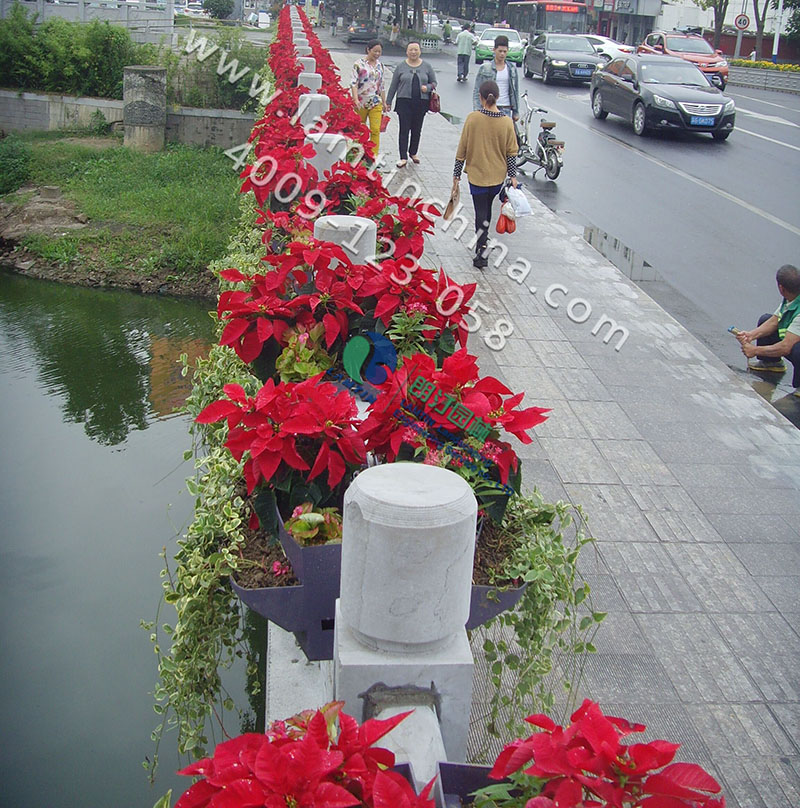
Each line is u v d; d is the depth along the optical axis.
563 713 3.97
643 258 11.79
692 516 5.64
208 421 3.14
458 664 2.34
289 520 3.09
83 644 5.62
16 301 12.23
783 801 3.63
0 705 5.09
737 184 16.66
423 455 3.17
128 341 10.86
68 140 18.80
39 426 8.50
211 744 4.46
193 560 3.13
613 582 4.95
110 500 7.21
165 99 18.19
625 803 1.72
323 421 3.09
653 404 7.14
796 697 4.20
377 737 1.88
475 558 3.16
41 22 22.11
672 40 32.56
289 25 21.11
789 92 33.97
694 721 4.01
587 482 5.94
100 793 4.59
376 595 2.29
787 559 5.26
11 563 6.36
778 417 7.10
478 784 2.11
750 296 10.73
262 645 4.96
